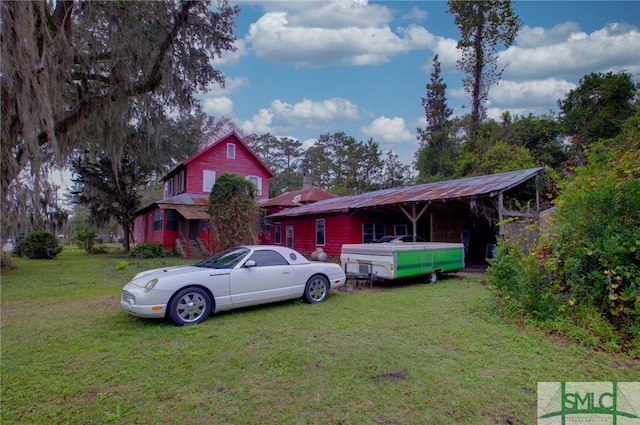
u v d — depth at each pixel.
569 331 4.68
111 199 26.12
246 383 3.46
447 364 3.85
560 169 22.86
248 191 17.05
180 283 5.61
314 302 7.11
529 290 5.57
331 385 3.39
